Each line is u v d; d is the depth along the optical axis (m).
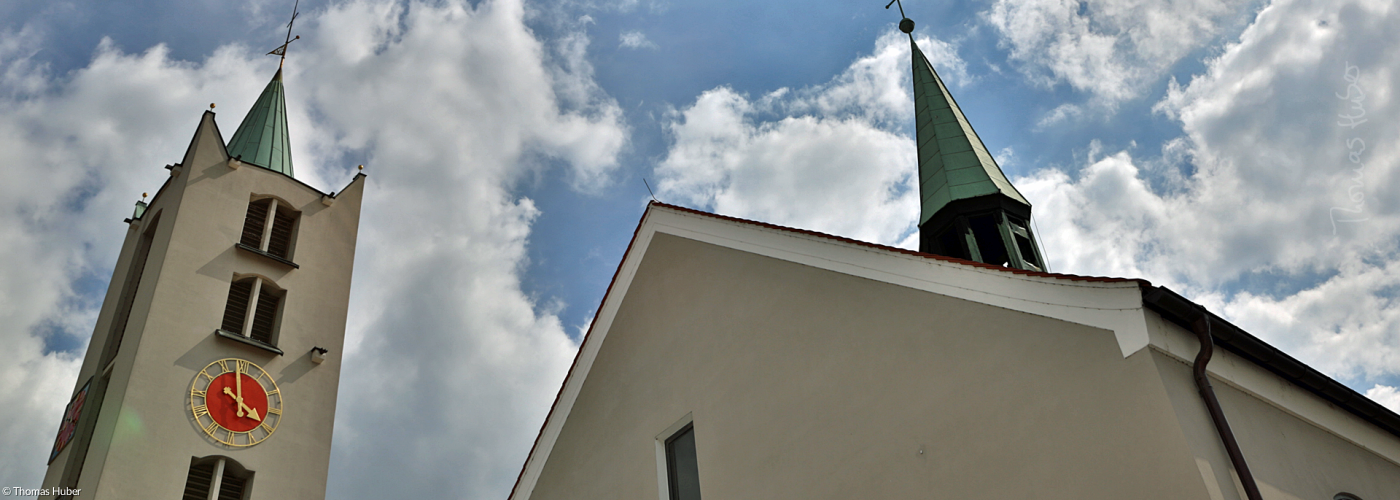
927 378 10.02
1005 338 9.50
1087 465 8.23
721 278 13.64
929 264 10.67
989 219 17.23
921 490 9.46
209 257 27.09
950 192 17.53
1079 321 8.93
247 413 24.97
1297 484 8.50
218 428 24.12
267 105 34.84
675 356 13.87
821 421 10.95
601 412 15.05
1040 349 9.12
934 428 9.66
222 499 23.58
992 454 9.01
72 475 23.42
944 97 19.89
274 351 26.62
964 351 9.81
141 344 23.94
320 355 27.62
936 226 17.67
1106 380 8.45
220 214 28.44
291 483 24.72
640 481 13.33
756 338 12.49
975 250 16.61
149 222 29.97
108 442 21.92
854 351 11.00
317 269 29.89
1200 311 8.50
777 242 12.93
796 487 10.84
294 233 30.41
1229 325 8.70
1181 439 7.69
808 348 11.62
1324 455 9.34
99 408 24.84
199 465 23.52
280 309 28.03
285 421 25.75
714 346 13.17
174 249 26.42
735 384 12.47
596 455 14.70
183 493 22.53
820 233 12.26
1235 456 7.85
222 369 25.19
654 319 14.72
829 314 11.59
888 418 10.19
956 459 9.30
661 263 15.08
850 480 10.24
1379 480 9.89
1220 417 8.10
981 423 9.26
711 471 12.16
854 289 11.47
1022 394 9.05
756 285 12.94
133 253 29.58
